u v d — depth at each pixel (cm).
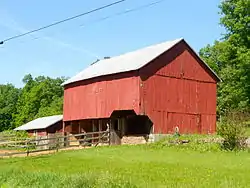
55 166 2373
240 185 1514
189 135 3431
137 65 3475
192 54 3828
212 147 2917
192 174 1880
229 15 4331
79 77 4222
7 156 3039
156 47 3862
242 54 4050
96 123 4141
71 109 4284
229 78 4888
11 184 1559
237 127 2902
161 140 3338
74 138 4494
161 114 3531
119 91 3619
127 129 3747
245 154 2677
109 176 1520
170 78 3638
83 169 2164
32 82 9938
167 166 2186
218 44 6238
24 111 8988
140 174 1898
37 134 5603
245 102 4231
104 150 3091
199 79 3856
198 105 3812
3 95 10550
